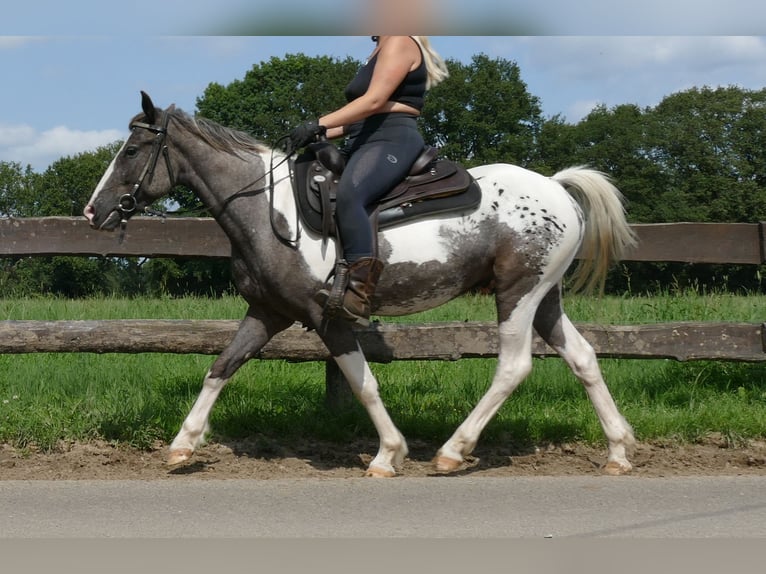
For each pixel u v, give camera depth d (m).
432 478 4.87
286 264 4.92
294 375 7.03
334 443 5.80
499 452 5.65
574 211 5.17
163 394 6.43
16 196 56.88
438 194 4.95
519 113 50.16
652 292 9.36
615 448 5.20
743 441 5.75
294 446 5.73
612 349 6.04
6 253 6.12
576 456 5.60
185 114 5.11
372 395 4.99
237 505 4.29
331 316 4.84
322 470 5.25
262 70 50.59
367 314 4.90
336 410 6.14
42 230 6.14
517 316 5.07
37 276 22.41
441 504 4.31
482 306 9.66
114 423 5.66
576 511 4.18
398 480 4.82
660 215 51.50
